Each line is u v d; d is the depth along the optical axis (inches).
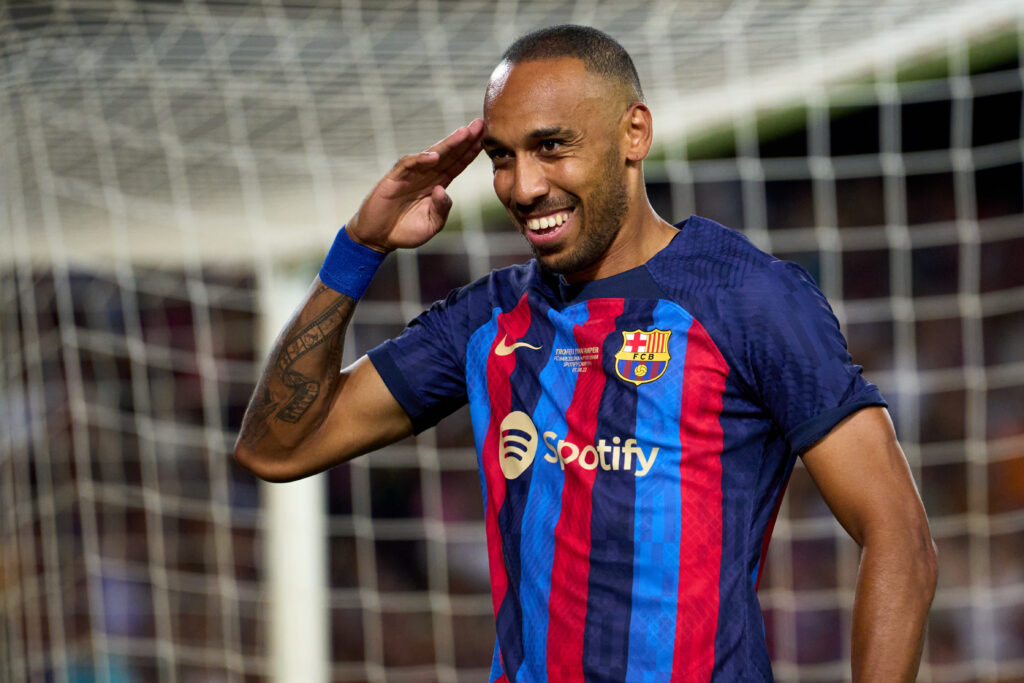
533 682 239.1
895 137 1096.8
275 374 271.1
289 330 271.6
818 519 1009.5
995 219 1085.8
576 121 227.3
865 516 217.8
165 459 1029.8
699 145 1066.1
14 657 623.5
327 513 1053.8
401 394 270.5
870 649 208.4
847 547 1004.6
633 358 234.7
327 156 727.7
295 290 841.5
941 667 962.7
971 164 1087.6
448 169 267.9
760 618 232.4
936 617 991.6
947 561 1021.8
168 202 741.3
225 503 955.3
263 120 674.2
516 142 229.9
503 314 259.0
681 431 230.7
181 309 1042.1
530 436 245.9
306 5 557.6
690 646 226.8
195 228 774.5
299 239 808.9
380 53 604.1
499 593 249.3
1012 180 1076.5
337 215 776.9
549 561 238.4
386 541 1043.9
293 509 796.0
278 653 785.6
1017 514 1029.8
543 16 598.9
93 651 897.5
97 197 708.7
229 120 673.0
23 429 754.8
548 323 249.3
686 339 231.8
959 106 828.0
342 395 275.1
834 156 1103.0
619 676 229.3
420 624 1020.5
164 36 564.4
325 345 269.7
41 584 904.9
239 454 279.4
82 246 802.8
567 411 239.6
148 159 694.5
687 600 227.8
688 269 238.7
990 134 1078.4
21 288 657.6
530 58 232.4
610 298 240.7
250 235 799.1
